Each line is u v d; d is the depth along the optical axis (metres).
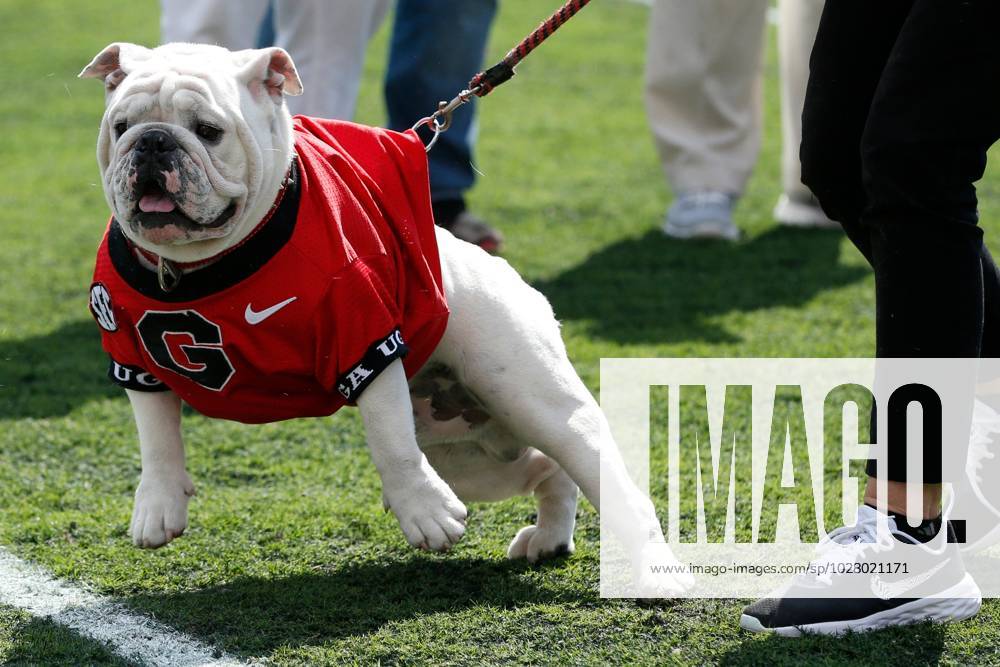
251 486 7.61
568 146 17.95
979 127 5.36
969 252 5.44
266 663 5.32
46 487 7.59
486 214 14.59
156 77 5.10
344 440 8.36
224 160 5.06
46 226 14.25
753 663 5.25
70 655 5.41
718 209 13.53
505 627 5.64
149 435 5.70
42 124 19.44
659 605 5.84
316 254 5.22
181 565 6.42
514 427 5.96
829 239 13.59
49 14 26.86
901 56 5.39
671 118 13.80
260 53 5.27
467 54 12.64
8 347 10.45
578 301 11.45
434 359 5.98
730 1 13.31
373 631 5.63
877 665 5.20
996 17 5.23
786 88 13.86
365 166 5.61
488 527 6.96
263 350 5.28
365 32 10.69
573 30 25.80
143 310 5.28
